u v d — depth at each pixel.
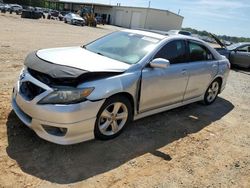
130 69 4.05
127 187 3.16
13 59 8.16
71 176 3.19
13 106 3.92
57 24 31.89
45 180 3.06
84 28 32.03
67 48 4.68
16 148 3.52
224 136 4.95
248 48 13.41
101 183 3.15
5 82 5.87
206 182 3.50
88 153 3.68
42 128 3.42
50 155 3.50
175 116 5.51
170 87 4.80
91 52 4.54
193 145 4.41
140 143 4.17
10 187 2.88
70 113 3.32
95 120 3.63
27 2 74.12
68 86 3.40
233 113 6.29
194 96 5.76
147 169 3.56
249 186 3.57
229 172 3.81
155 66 4.21
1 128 3.91
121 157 3.72
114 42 4.89
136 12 53.56
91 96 3.47
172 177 3.48
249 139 4.98
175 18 55.34
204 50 5.80
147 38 4.82
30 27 21.50
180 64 5.02
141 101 4.29
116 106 3.92
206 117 5.75
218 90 6.64
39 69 3.51
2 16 32.34
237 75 11.59
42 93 3.37
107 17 60.56
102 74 3.66
